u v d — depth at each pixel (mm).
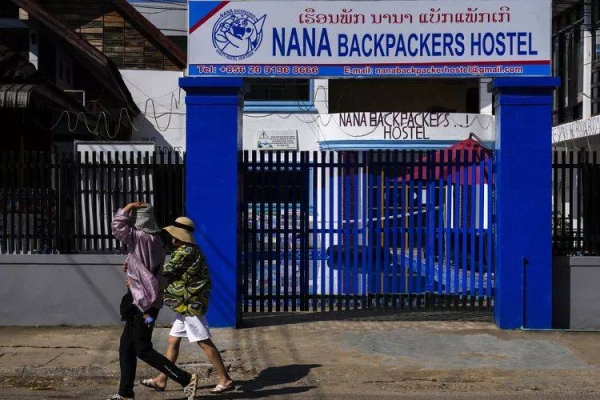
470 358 8180
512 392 7102
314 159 9922
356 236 9961
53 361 7902
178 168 9734
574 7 20812
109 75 19625
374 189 9969
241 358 8102
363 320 9922
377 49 9391
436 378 7508
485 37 9320
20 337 9039
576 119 20781
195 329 6754
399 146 22141
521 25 9305
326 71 9414
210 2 9430
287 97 23125
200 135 9461
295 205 9953
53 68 19172
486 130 22422
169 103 22750
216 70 9438
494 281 9727
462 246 9875
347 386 7285
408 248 9969
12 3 19062
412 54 9383
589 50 19688
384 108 25266
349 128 22344
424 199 9945
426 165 9906
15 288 9641
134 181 9734
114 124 20734
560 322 9633
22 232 9766
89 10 23531
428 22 9359
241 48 9422
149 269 6570
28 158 9750
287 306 10070
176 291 6727
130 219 6598
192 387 6457
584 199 9773
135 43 23547
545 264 9383
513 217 9383
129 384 6488
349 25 9398
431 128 22141
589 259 9625
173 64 23703
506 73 9312
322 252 10000
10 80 12711
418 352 8406
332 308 10031
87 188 9742
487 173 9805
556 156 9852
